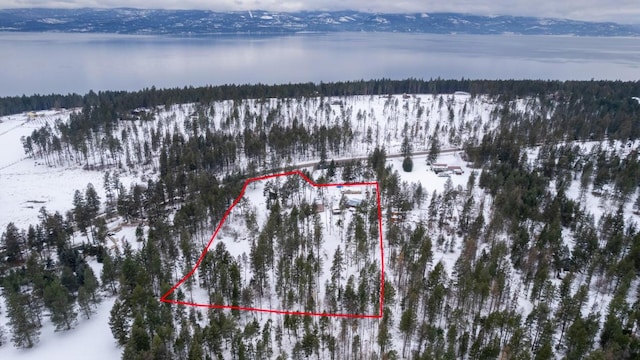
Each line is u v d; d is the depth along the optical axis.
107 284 85.38
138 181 149.88
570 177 131.50
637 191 123.38
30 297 76.31
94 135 178.62
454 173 150.75
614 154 145.00
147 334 67.38
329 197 129.00
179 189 132.75
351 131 181.62
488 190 129.75
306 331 69.94
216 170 152.75
